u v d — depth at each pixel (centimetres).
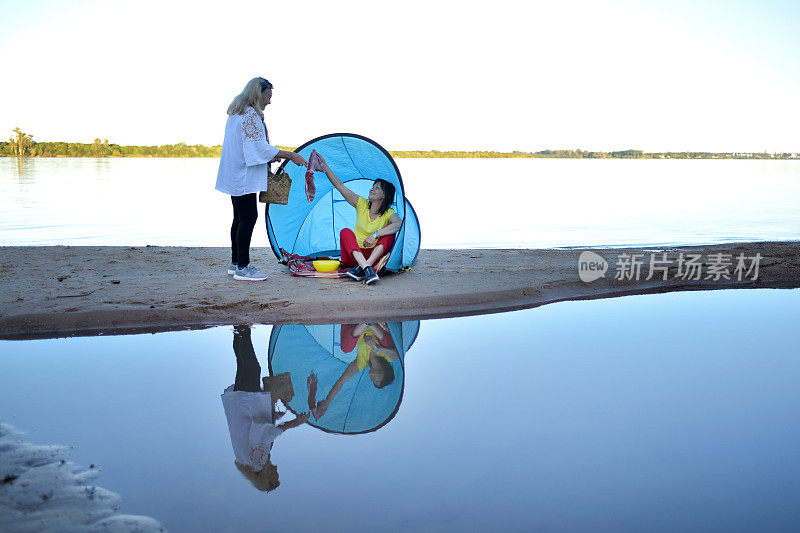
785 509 236
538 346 466
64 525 219
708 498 243
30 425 311
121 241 1085
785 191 2631
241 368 409
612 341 481
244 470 265
